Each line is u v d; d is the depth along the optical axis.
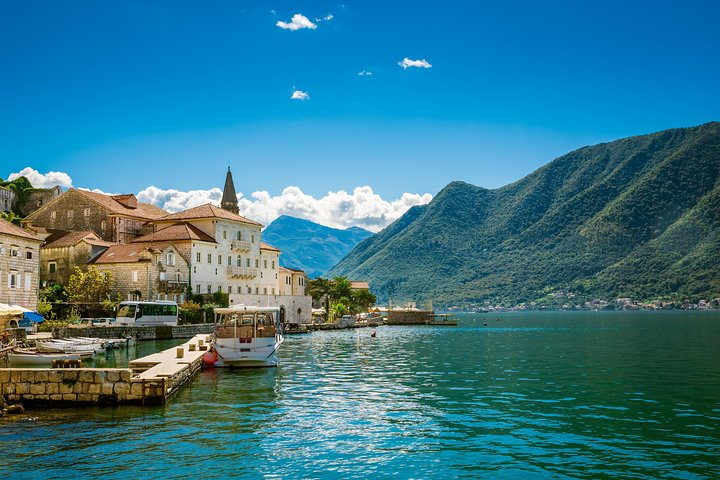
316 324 121.38
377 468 19.33
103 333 67.12
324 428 24.61
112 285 88.25
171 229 98.44
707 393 33.31
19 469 19.16
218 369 45.88
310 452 21.08
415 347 72.38
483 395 32.94
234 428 24.56
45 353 46.25
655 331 107.88
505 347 71.19
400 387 36.19
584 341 81.44
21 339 51.50
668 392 33.72
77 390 28.64
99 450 21.22
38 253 69.69
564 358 55.25
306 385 37.12
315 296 154.25
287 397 32.28
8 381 28.31
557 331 114.62
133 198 112.62
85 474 18.69
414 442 22.38
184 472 18.92
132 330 70.44
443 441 22.53
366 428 24.62
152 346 64.00
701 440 22.61
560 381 38.56
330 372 44.34
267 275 117.50
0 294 62.25
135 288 87.25
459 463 19.83
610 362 51.06
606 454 20.81
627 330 113.81
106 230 103.19
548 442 22.38
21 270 66.12
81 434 23.44
